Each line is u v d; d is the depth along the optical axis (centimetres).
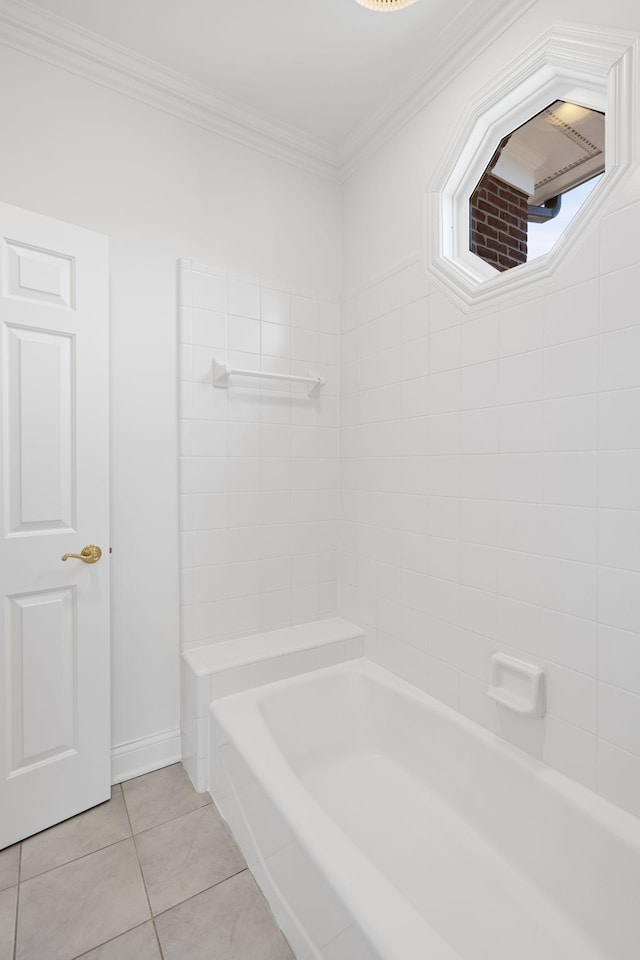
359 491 223
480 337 162
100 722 167
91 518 163
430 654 182
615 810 122
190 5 155
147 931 122
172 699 195
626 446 122
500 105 156
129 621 185
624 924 110
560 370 137
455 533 171
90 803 164
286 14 158
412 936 89
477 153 170
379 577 210
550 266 139
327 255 234
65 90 171
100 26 163
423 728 175
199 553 200
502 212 173
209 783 177
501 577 155
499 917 121
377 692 196
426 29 164
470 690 166
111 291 180
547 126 161
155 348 190
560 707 137
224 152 206
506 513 153
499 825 144
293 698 189
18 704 149
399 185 199
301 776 176
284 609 222
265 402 215
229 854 146
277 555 220
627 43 121
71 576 159
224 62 178
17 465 149
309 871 110
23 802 150
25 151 163
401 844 145
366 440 218
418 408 188
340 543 237
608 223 125
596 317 128
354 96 195
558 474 138
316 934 107
